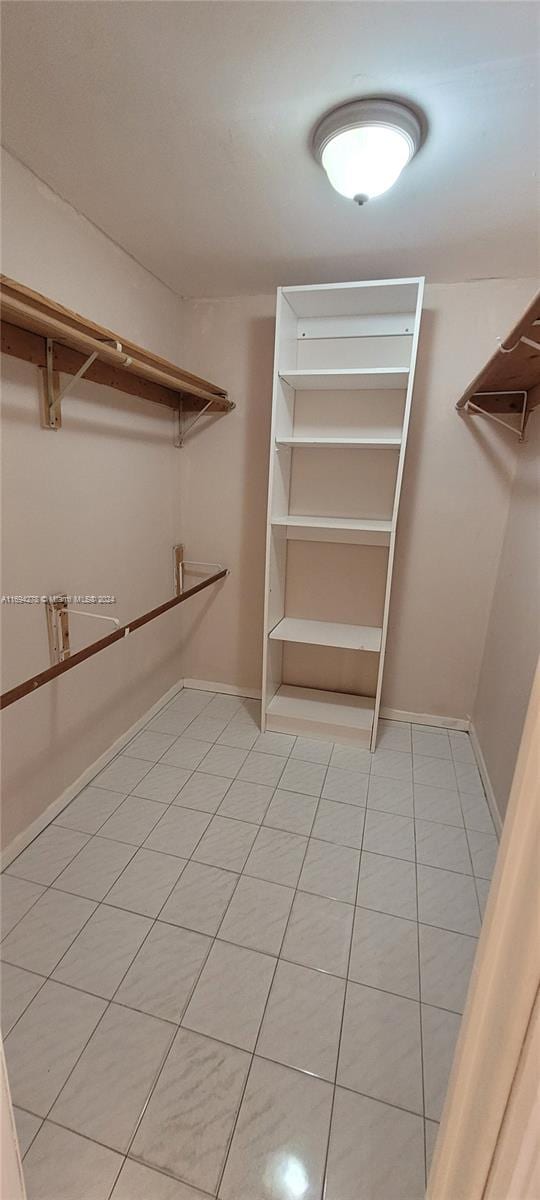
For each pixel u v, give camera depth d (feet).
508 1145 1.81
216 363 8.04
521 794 1.72
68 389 5.05
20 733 5.32
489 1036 1.90
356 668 8.79
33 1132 3.26
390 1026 3.96
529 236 5.60
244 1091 3.52
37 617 5.34
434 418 7.40
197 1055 3.72
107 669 6.92
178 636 9.20
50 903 4.91
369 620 8.45
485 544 7.68
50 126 4.06
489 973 1.91
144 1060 3.67
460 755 7.74
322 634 7.99
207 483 8.55
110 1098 3.45
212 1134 3.28
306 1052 3.76
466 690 8.34
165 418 7.89
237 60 3.37
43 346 4.94
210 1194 3.02
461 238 5.71
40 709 5.59
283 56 3.33
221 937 4.64
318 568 8.45
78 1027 3.86
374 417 7.61
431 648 8.31
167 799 6.48
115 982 4.20
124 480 6.83
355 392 7.59
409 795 6.75
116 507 6.70
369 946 4.61
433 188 4.73
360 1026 3.95
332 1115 3.41
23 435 4.89
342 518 8.05
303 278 7.00
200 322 7.93
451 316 7.02
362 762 7.47
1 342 4.44
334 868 5.48
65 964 4.33
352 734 7.84
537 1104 1.65
